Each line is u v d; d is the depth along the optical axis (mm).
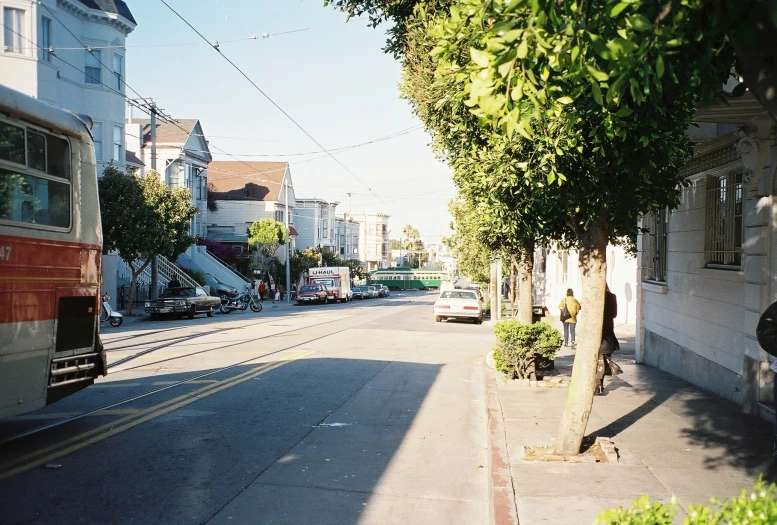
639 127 6461
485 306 47000
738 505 2846
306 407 10961
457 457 8336
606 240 7641
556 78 4559
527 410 10461
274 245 61281
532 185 7820
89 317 9234
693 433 8852
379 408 11172
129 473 7270
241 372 14164
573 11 3898
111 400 11062
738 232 11156
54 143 8523
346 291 61812
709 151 11867
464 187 11578
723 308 11367
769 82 3162
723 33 3965
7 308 7477
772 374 9664
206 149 60656
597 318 7691
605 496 6301
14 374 7613
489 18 4469
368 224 157250
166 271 44938
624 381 13359
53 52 31094
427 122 11500
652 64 4066
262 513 6195
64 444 8336
